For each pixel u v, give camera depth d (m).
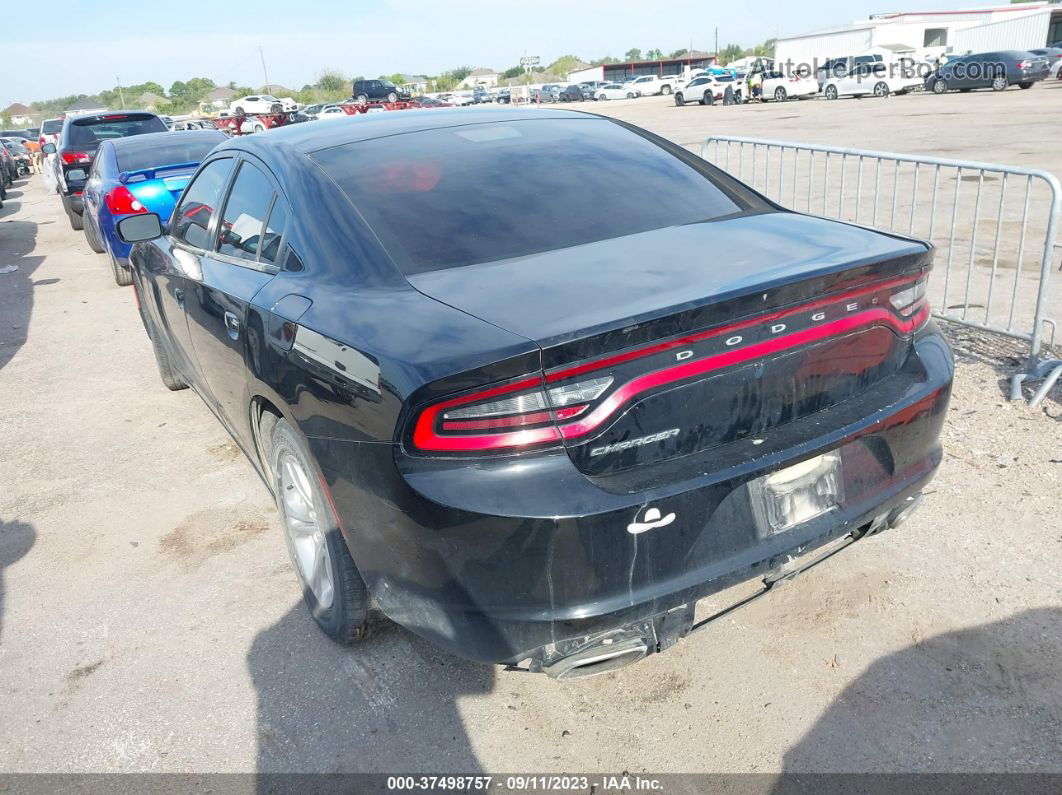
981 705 2.52
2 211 17.84
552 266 2.42
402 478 2.07
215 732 2.63
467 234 2.65
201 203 3.86
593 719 2.58
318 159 3.01
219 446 4.73
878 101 31.36
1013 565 3.13
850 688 2.62
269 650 2.98
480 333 2.05
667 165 3.18
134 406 5.44
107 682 2.88
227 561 3.57
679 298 2.07
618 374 2.03
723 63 108.25
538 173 2.99
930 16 44.56
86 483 4.38
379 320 2.27
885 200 10.44
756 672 2.72
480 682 2.77
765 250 2.47
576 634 2.08
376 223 2.68
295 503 3.04
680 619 2.23
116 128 13.18
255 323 2.83
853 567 3.19
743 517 2.19
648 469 2.10
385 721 2.63
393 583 2.32
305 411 2.48
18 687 2.88
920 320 2.63
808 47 42.72
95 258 11.05
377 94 45.12
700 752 2.44
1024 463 3.83
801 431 2.29
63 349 6.86
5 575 3.57
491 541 2.00
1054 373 4.40
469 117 3.45
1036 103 23.92
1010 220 9.04
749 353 2.18
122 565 3.59
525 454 2.01
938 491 3.66
